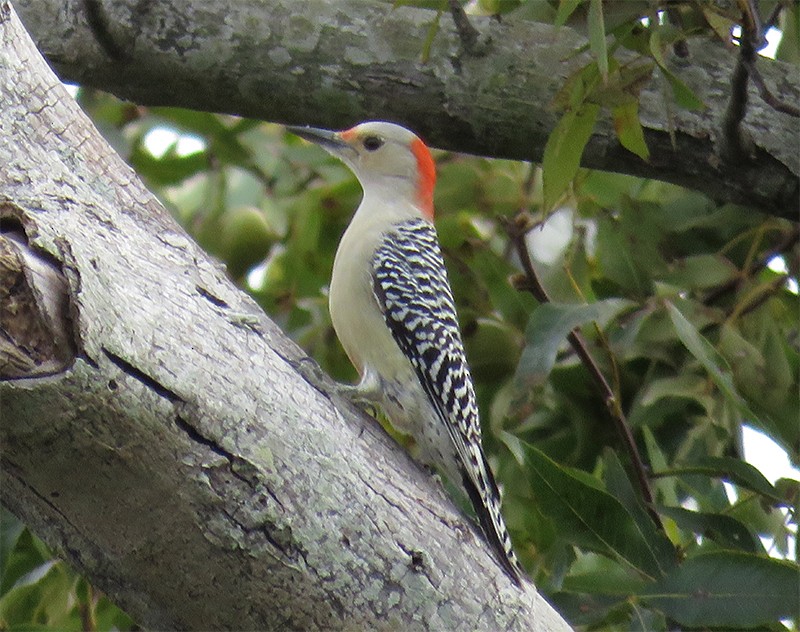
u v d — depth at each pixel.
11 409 5.95
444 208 11.95
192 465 6.48
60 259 6.03
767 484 9.49
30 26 10.28
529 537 10.43
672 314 9.55
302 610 6.87
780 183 10.00
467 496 9.39
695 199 11.38
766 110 9.99
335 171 12.70
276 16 10.28
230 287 7.21
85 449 6.23
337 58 10.23
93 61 10.34
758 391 10.26
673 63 10.10
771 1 10.20
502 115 10.21
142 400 6.25
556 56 10.17
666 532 9.91
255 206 12.94
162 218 7.36
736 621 8.67
